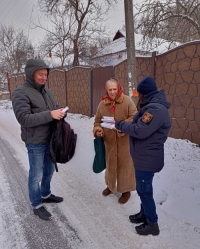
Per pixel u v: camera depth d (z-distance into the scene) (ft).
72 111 33.47
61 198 10.24
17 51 90.84
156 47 26.21
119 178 9.56
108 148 9.66
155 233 7.63
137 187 7.59
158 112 6.47
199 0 25.34
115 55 89.92
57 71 36.17
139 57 20.15
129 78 17.47
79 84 30.42
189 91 16.03
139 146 7.07
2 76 105.40
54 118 7.88
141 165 7.17
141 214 8.40
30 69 7.97
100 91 26.00
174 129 17.65
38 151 8.58
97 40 56.39
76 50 50.72
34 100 8.20
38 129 8.37
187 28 26.40
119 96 9.26
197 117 15.72
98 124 9.93
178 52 16.44
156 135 6.82
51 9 46.91
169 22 26.35
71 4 46.88
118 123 7.45
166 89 17.90
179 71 16.57
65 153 8.78
